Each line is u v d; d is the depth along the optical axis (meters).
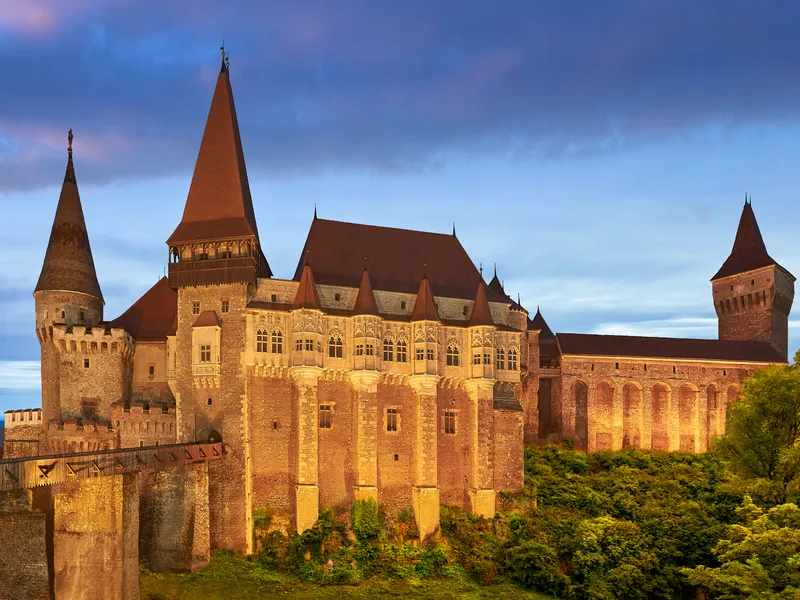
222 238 86.12
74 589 60.72
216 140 90.12
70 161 96.94
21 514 65.25
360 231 96.75
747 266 131.75
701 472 104.69
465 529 88.12
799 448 72.56
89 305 94.06
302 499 82.75
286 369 85.44
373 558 82.62
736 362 119.44
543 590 81.50
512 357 96.56
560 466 103.19
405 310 92.94
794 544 62.00
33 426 95.31
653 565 81.25
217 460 81.44
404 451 89.88
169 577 74.25
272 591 74.44
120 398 90.75
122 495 60.91
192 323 85.88
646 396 115.62
